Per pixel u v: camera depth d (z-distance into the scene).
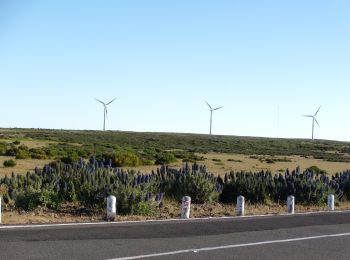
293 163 63.56
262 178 22.31
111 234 11.74
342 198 23.39
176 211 17.44
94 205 16.53
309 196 21.19
